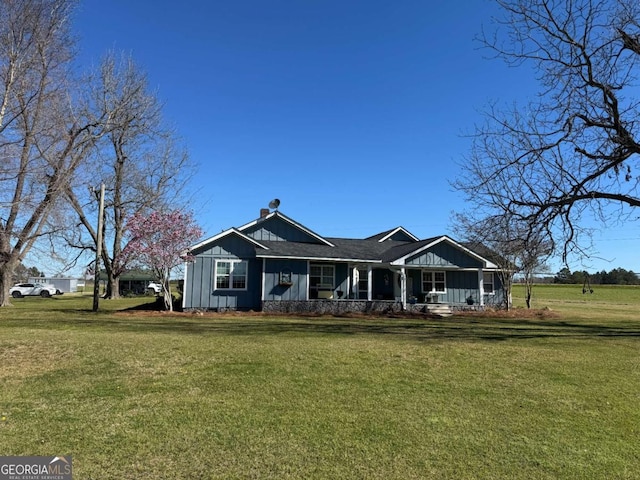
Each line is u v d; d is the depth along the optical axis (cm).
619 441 450
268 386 623
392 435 452
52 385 611
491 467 385
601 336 1286
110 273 3491
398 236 2994
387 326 1492
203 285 2027
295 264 2131
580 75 1077
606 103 1084
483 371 746
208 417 492
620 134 1066
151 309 2183
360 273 2464
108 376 664
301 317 1823
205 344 953
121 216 3172
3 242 2403
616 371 770
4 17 1620
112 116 2594
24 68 1677
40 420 473
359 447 421
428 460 396
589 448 432
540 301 4012
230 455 396
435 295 2417
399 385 644
